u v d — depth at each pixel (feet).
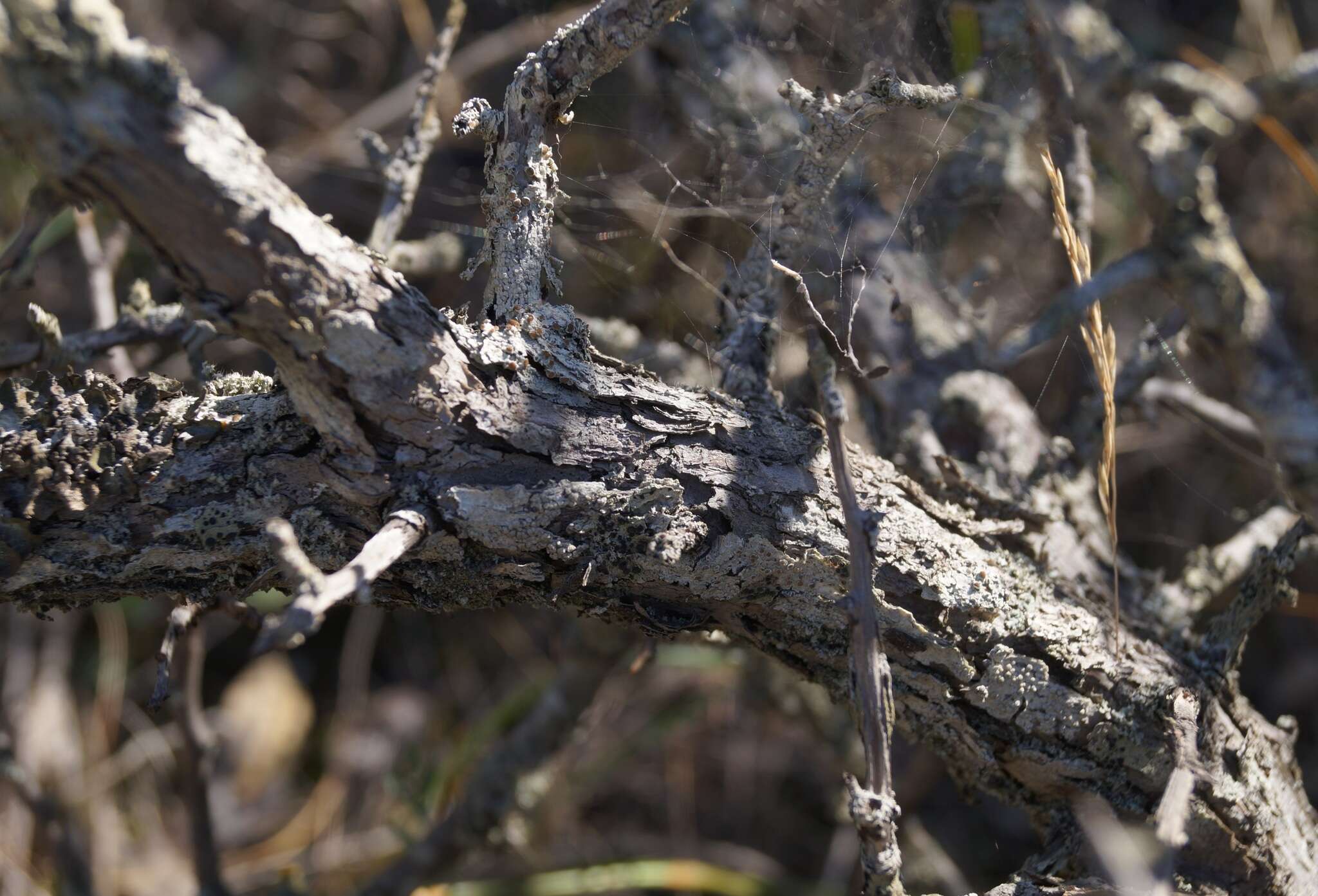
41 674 3.32
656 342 2.24
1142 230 2.75
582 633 2.51
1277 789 1.88
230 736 3.37
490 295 1.74
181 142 1.52
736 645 2.15
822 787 3.39
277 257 1.56
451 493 1.64
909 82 2.18
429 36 3.33
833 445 1.63
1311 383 2.16
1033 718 1.79
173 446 1.65
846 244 2.11
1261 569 1.87
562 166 2.68
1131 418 2.66
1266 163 3.16
